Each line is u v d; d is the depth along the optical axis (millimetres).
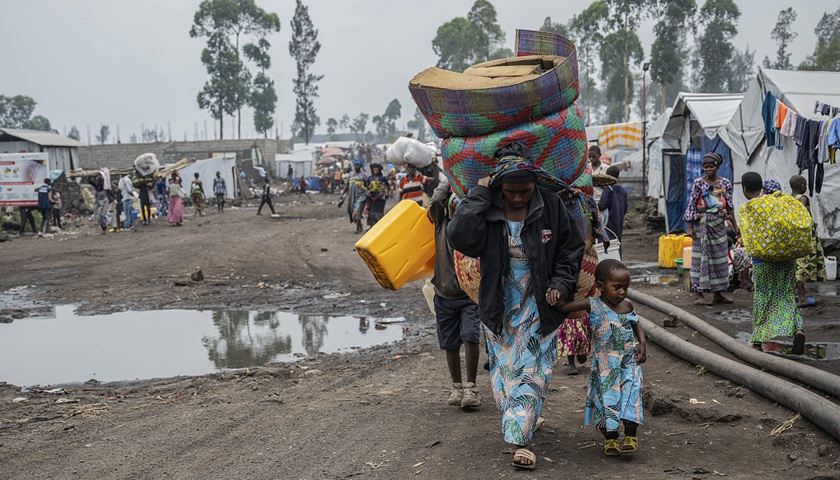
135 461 4898
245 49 109750
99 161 72125
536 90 4430
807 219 6602
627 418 4574
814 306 9375
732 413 5375
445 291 5711
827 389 5535
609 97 88812
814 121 11000
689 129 20188
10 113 147750
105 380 7680
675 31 80625
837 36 85750
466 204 4301
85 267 16422
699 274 9664
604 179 6418
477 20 113625
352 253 17797
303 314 11070
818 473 4203
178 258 17328
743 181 7516
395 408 5953
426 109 4746
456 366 5934
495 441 4953
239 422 5734
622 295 4598
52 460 4973
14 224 26656
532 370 4379
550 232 4316
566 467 4457
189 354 8766
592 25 87438
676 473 4316
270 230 24766
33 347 9266
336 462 4746
